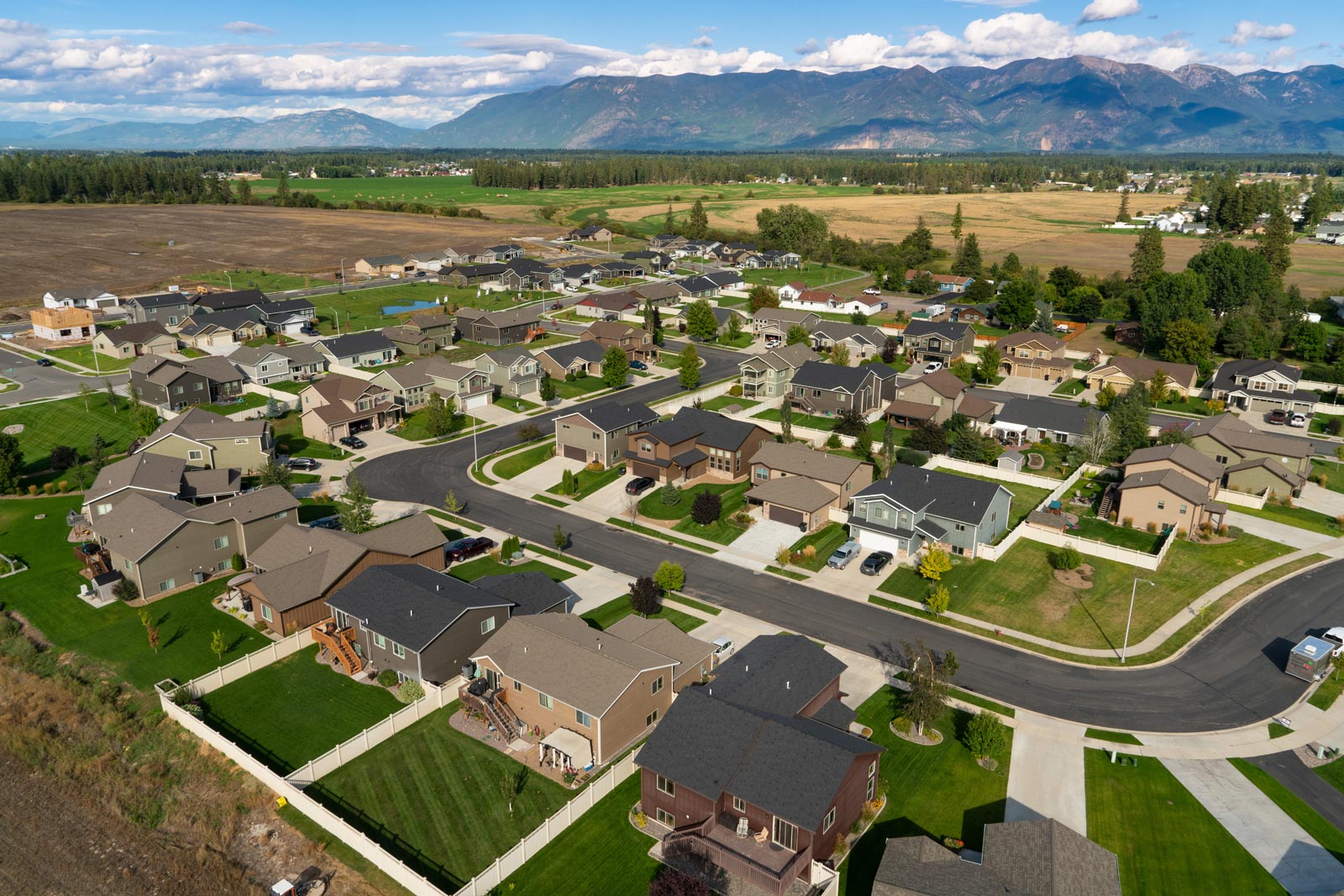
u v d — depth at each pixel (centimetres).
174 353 12500
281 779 4038
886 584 6162
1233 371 10438
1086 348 13200
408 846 3766
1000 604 5862
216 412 9912
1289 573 6169
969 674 5081
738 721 3872
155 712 4716
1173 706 4762
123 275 17950
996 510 6675
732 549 6738
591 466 8375
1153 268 16338
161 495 6794
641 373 11925
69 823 3975
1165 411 10231
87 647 5359
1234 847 3734
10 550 6669
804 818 3469
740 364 12425
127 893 3566
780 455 7606
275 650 5200
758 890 3466
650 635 4934
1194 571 6194
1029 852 3356
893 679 5028
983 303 16025
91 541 6756
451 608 4959
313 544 5891
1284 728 4541
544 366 11362
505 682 4619
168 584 6034
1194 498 6688
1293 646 5306
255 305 14438
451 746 4434
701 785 3659
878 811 3950
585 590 6075
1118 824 3878
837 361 11425
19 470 7869
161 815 4016
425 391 10275
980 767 4272
